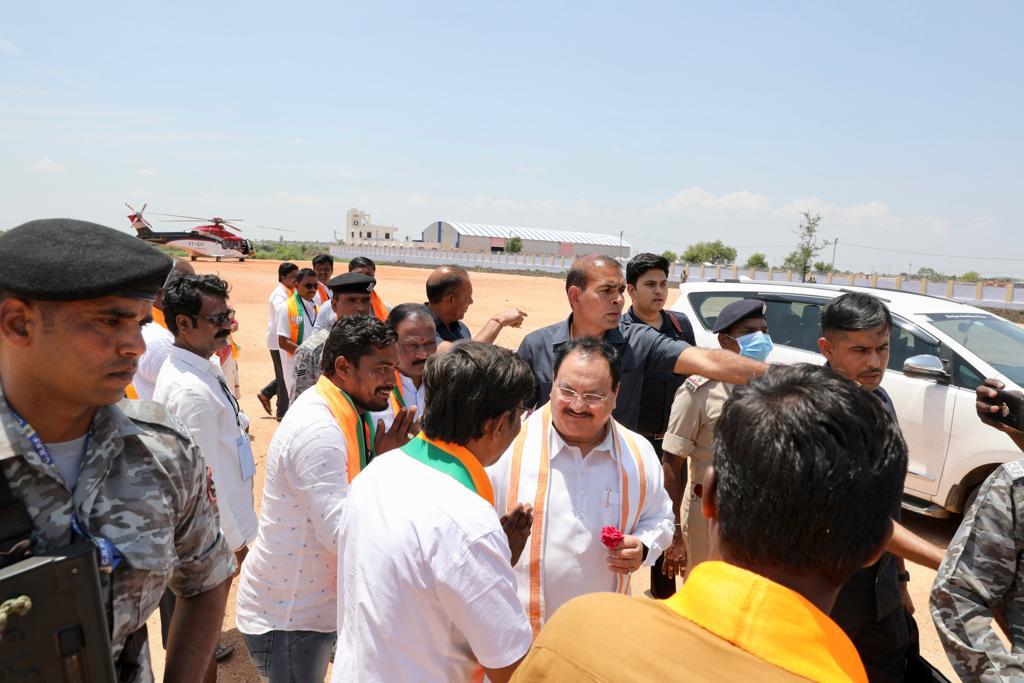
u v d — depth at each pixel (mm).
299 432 2443
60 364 1319
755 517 970
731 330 4070
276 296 7797
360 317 2654
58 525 1374
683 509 3762
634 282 5066
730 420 1061
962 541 1896
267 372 11578
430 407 1830
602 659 971
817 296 6594
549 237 101188
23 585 1207
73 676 1279
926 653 4184
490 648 1618
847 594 2488
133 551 1432
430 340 3748
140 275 1331
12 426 1339
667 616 992
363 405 2633
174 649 1707
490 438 1860
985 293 30719
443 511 1661
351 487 1887
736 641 930
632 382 3326
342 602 1812
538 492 2379
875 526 968
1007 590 1856
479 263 67125
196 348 3086
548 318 21641
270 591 2514
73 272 1276
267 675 2545
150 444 1526
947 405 5223
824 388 1025
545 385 3535
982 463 4992
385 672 1632
